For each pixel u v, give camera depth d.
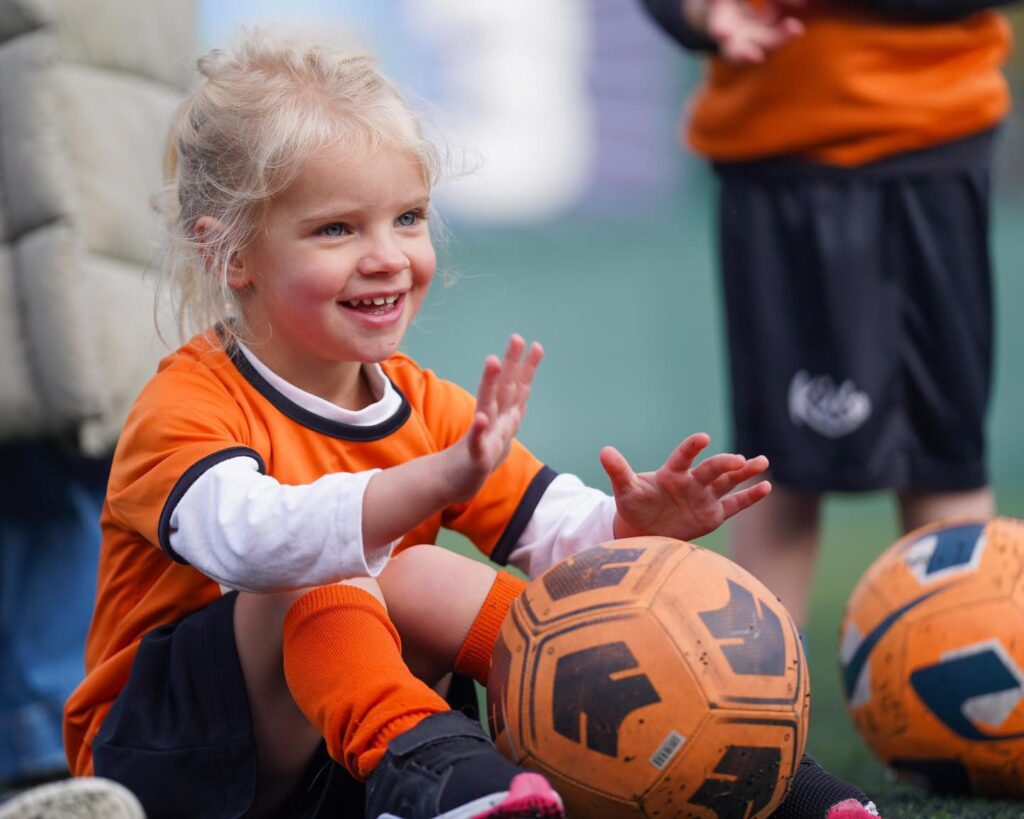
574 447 19.81
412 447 5.43
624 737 4.32
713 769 4.35
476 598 5.05
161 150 7.87
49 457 7.62
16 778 7.45
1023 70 24.00
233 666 4.86
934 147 8.42
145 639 5.04
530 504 5.61
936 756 6.00
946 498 8.58
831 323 8.48
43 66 7.36
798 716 4.49
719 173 8.88
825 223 8.48
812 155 8.50
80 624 7.63
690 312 20.42
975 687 5.83
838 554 14.59
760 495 5.12
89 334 7.28
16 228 7.38
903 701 6.02
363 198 5.00
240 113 5.13
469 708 5.33
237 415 5.11
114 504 5.04
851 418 8.45
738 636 4.44
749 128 8.62
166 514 4.78
